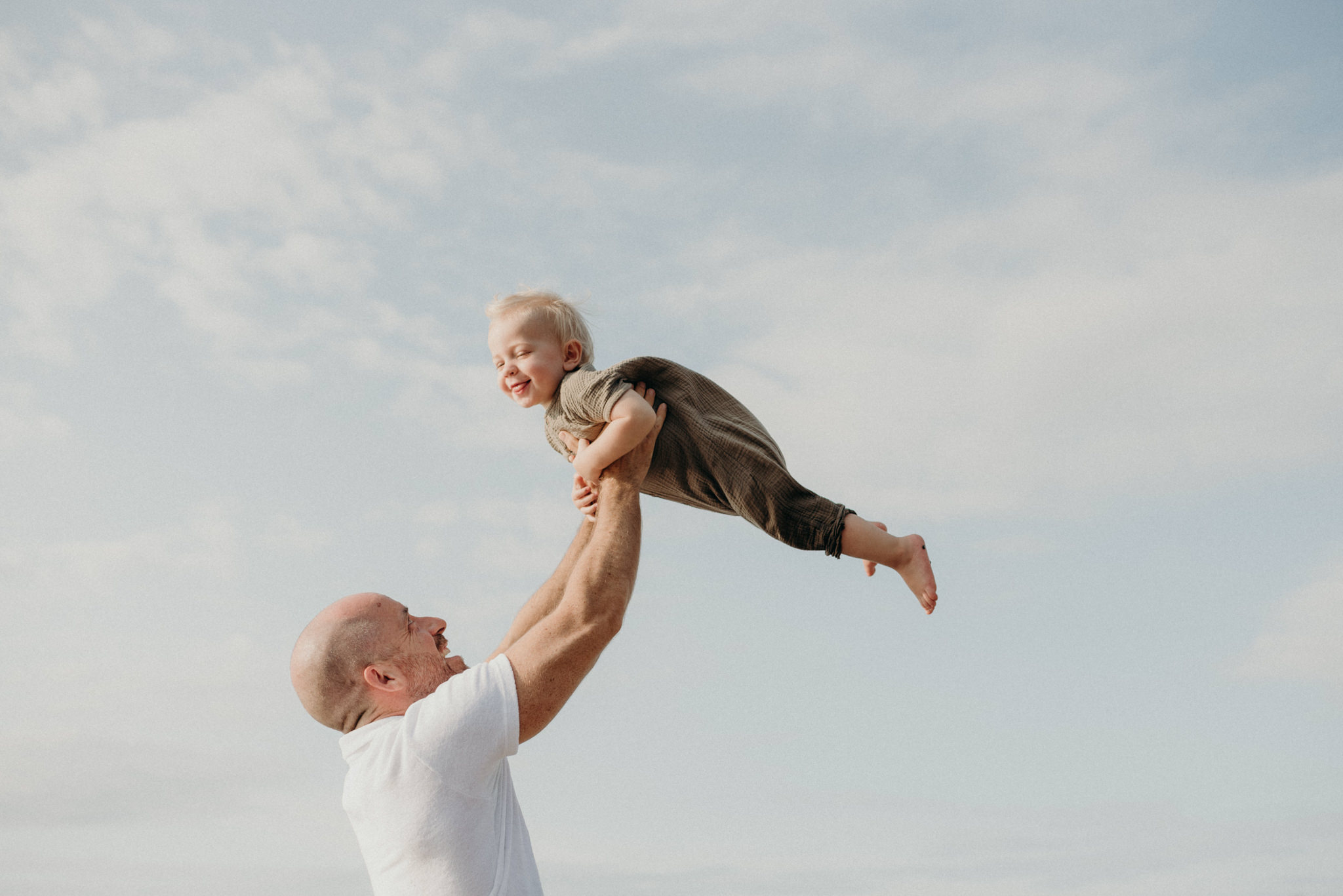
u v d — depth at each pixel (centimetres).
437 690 280
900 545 352
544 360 354
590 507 349
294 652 295
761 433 355
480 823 269
